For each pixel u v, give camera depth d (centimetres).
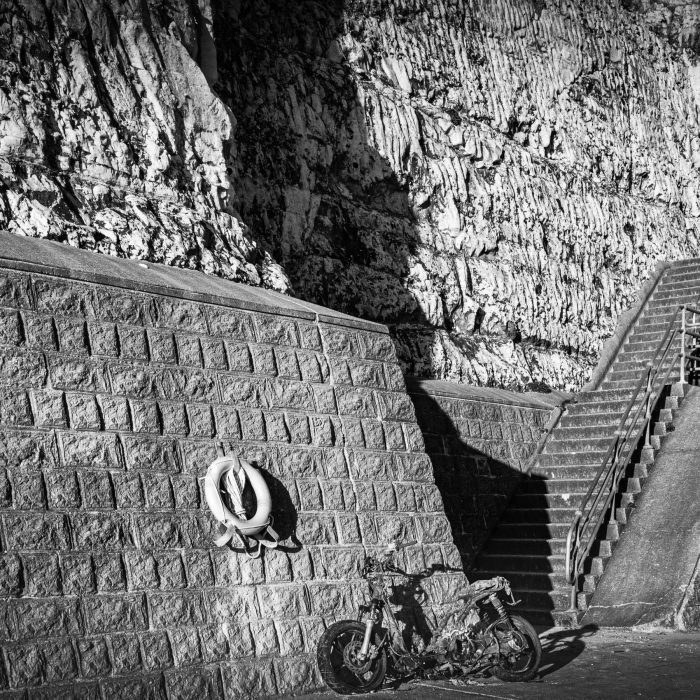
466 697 708
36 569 610
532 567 1166
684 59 2361
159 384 730
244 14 1308
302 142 1318
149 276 793
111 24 960
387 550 772
